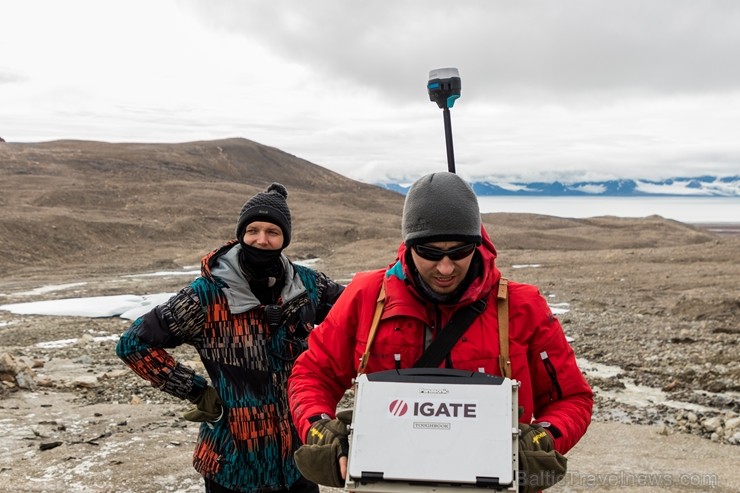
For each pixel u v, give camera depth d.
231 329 3.61
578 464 6.39
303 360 2.80
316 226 61.59
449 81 3.02
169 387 3.55
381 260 40.66
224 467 3.55
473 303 2.55
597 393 10.02
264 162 141.50
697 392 9.99
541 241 59.12
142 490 5.57
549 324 2.62
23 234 46.41
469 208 2.48
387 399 2.27
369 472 2.17
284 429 3.60
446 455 2.16
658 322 16.27
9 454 6.38
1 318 19.44
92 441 6.77
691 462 6.48
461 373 2.33
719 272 26.62
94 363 11.65
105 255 47.34
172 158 121.44
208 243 57.59
